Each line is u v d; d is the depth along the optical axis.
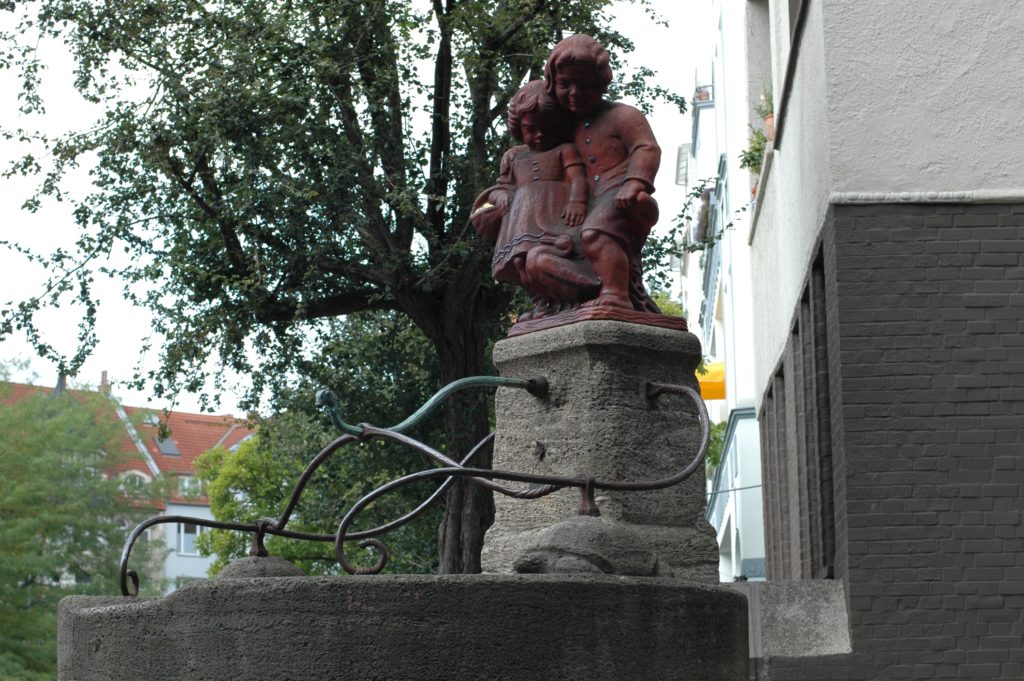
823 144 9.92
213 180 15.28
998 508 9.12
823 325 10.79
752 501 24.14
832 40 9.72
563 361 6.39
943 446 9.20
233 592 4.49
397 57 15.62
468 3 15.11
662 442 6.32
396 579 4.40
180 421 62.75
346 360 17.62
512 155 6.87
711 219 30.56
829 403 10.59
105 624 4.80
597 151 6.56
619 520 6.14
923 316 9.36
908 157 9.55
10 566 32.19
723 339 31.64
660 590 4.70
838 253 9.47
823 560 10.46
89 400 36.81
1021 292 9.35
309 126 14.91
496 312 16.39
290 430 18.30
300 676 4.38
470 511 15.50
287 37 14.78
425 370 17.55
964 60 9.62
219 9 15.09
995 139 9.53
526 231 6.61
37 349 15.55
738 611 5.05
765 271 16.23
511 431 6.55
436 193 16.03
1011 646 8.98
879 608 9.08
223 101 14.60
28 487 33.47
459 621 4.40
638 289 6.56
